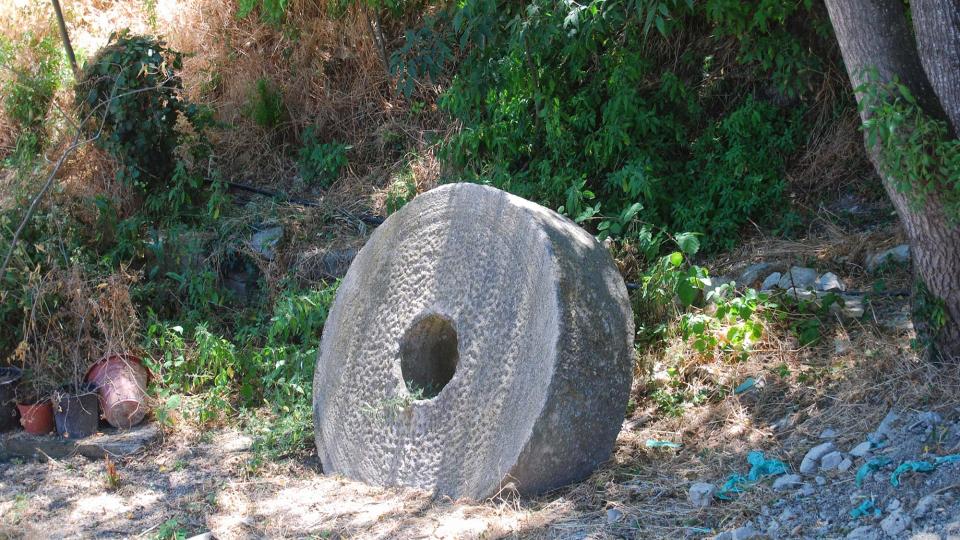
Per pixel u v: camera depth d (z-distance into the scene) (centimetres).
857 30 634
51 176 800
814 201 841
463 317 680
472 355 671
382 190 920
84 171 909
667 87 860
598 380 646
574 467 648
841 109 854
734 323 733
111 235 862
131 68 879
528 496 646
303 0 986
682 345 732
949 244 639
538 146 880
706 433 681
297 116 977
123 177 889
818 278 768
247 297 867
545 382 635
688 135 877
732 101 878
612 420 653
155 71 891
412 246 711
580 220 805
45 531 668
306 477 708
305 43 980
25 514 686
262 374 789
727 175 842
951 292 646
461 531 624
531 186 853
